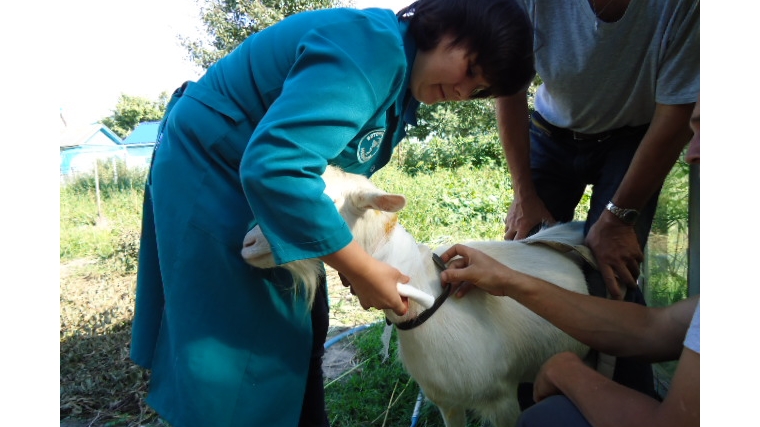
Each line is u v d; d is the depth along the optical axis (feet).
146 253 6.12
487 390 6.57
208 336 5.25
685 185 8.35
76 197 36.94
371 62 4.76
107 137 64.90
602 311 5.83
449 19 5.16
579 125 8.52
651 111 7.82
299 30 5.16
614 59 7.22
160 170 5.49
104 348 12.16
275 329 5.65
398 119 5.96
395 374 10.25
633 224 7.38
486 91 5.82
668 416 4.14
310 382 7.20
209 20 56.59
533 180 9.75
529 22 5.42
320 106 4.52
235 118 5.25
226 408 5.31
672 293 9.06
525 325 6.81
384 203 5.42
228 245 5.32
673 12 6.47
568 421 4.88
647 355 5.76
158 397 5.48
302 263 5.69
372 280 5.04
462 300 6.45
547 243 7.59
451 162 45.62
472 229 22.67
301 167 4.42
